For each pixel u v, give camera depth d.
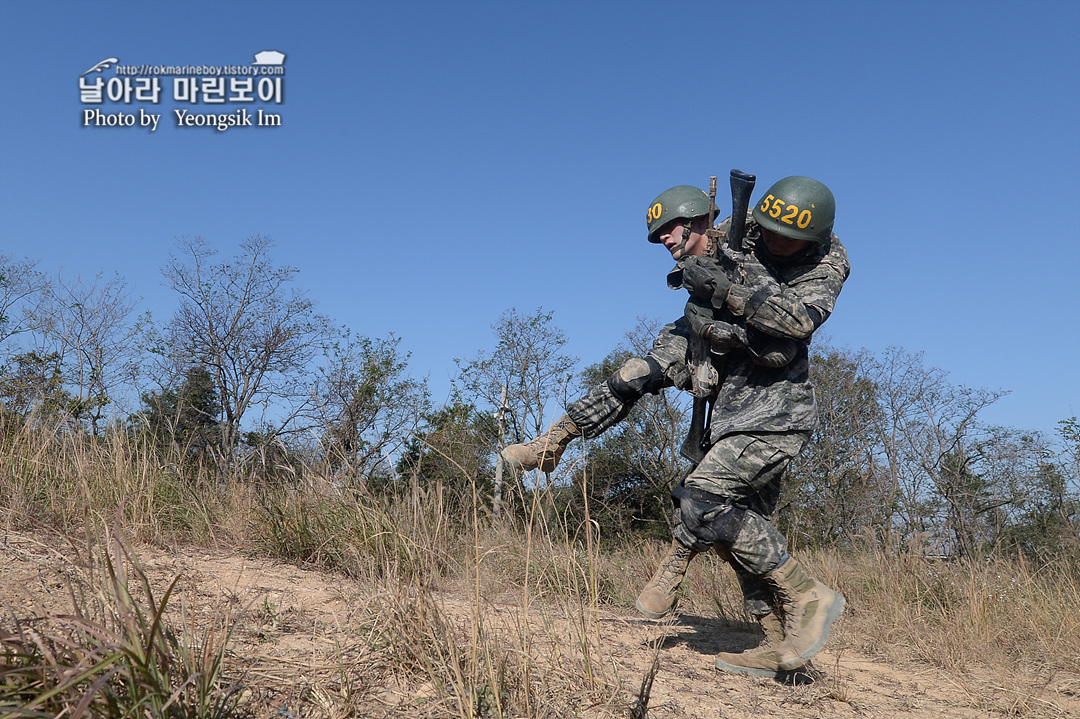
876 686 3.64
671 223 3.74
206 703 1.89
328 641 2.67
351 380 19.39
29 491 4.21
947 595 5.48
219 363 27.84
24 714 1.53
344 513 4.38
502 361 24.98
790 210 3.24
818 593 3.24
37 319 18.33
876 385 27.14
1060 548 6.92
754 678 3.36
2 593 2.67
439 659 2.47
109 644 1.77
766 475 3.32
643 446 24.05
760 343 3.33
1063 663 4.33
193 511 4.83
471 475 3.72
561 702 2.47
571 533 6.24
